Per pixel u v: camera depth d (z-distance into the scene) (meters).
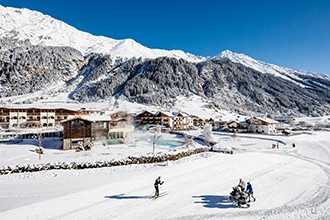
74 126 43.97
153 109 142.25
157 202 17.34
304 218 15.23
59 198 17.84
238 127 95.31
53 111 79.75
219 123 116.75
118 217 14.75
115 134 50.78
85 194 18.78
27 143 46.78
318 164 34.66
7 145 44.09
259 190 21.08
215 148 45.19
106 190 19.84
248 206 17.02
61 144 46.50
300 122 131.25
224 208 16.62
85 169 27.45
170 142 57.22
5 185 21.09
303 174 27.59
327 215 15.70
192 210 16.12
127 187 20.70
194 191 20.03
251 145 58.06
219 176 25.09
